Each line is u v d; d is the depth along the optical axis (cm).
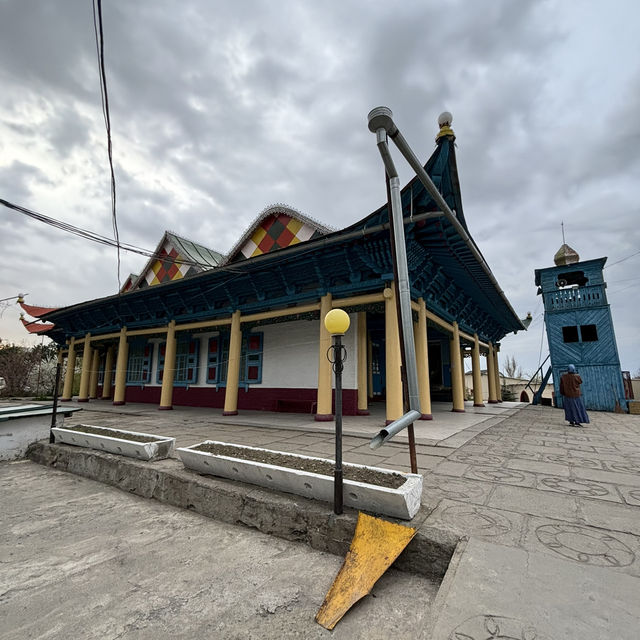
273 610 215
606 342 1379
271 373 1192
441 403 1605
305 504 322
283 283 1004
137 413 1137
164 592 236
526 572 209
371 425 796
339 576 238
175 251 1565
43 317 1734
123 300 1380
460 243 816
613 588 192
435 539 254
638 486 368
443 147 623
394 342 788
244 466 371
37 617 211
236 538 318
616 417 1102
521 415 1130
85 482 492
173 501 403
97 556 286
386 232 753
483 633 163
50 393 2270
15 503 412
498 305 1335
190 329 1249
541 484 376
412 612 212
